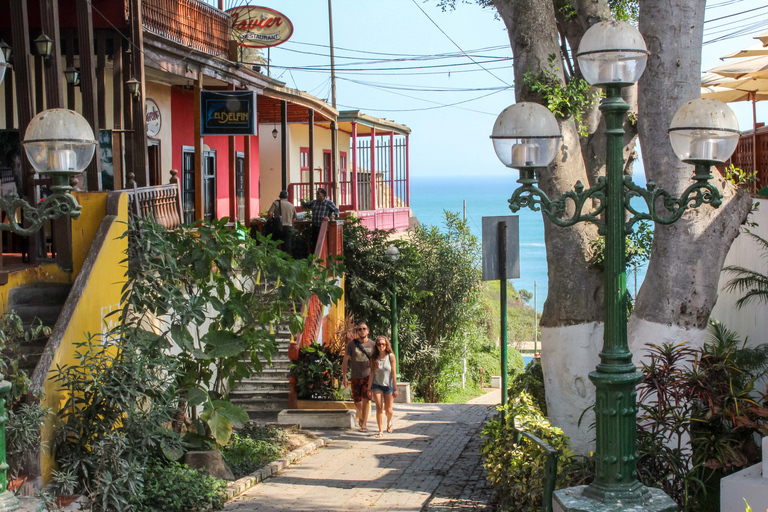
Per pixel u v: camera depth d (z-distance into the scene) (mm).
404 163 33438
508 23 9305
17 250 12070
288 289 9820
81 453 7574
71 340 8250
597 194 4910
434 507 8133
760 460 6973
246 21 19594
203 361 9820
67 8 12680
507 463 7621
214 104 15562
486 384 28688
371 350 12539
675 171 8406
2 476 3898
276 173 26469
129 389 7684
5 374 7062
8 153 10242
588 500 4738
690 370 8219
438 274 23344
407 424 13344
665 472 6664
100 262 9133
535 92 8945
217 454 9078
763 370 9812
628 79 4777
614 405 4766
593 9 10125
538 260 98562
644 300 8711
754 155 14109
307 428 12852
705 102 4797
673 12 8367
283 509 8070
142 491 7578
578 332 9062
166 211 11375
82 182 11305
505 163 4949
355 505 8203
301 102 20891
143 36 13242
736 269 11469
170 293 8477
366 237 20438
